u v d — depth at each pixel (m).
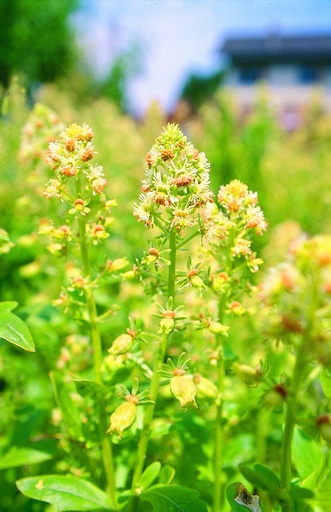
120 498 0.22
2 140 0.48
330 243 0.15
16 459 0.25
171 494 0.20
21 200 0.36
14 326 0.20
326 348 0.15
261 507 0.19
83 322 0.23
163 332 0.19
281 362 0.30
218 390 0.23
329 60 3.19
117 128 0.80
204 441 0.27
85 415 0.24
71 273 0.33
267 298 0.16
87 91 1.84
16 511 0.28
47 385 0.37
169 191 0.19
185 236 0.44
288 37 3.22
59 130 0.36
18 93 0.47
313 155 0.95
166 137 0.19
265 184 0.75
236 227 0.21
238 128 0.93
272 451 0.33
